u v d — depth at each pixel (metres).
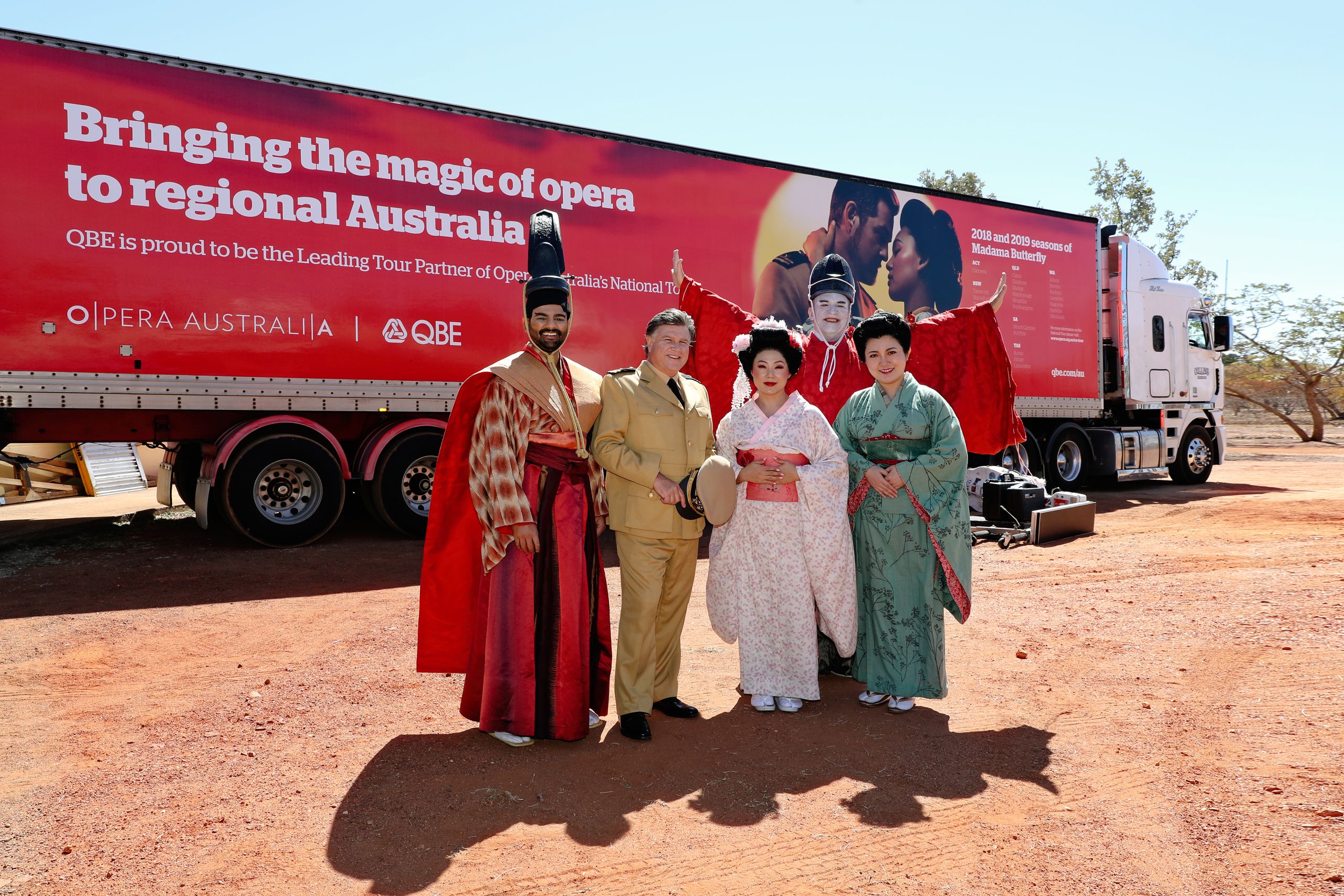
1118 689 4.43
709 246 9.92
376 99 8.27
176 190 7.46
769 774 3.47
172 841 2.93
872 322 4.32
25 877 2.70
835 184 10.78
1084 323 13.50
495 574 3.78
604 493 4.08
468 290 8.73
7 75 6.86
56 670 4.91
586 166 9.26
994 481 9.95
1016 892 2.56
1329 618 5.33
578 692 3.77
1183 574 7.14
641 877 2.68
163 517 10.88
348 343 8.20
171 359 7.46
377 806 3.18
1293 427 30.39
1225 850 2.76
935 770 3.48
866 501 4.29
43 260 6.98
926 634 4.15
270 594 6.88
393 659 5.20
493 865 2.76
